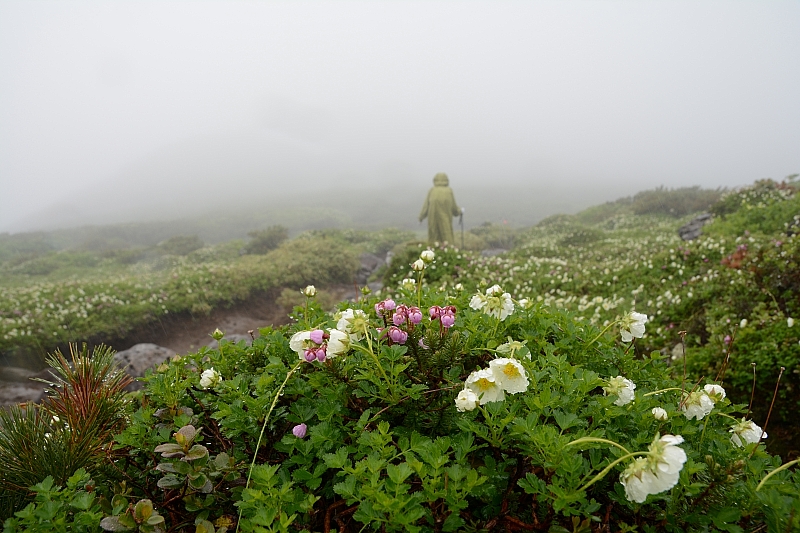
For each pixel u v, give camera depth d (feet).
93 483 4.98
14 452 5.18
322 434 4.59
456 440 4.80
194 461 4.42
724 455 4.66
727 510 3.94
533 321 7.13
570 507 3.78
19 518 4.42
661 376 6.61
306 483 4.22
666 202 85.66
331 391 5.10
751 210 35.04
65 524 4.10
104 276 72.08
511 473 4.82
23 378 25.89
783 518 3.82
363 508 3.77
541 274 32.81
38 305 38.65
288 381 5.57
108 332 35.27
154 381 6.17
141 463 5.37
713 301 18.70
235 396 5.43
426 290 8.48
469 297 8.17
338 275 56.44
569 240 62.44
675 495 4.18
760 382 13.01
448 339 5.53
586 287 29.37
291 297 44.09
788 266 17.34
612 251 43.45
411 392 4.91
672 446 3.59
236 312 43.06
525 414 5.02
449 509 3.88
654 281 25.90
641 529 4.25
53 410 6.07
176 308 39.42
